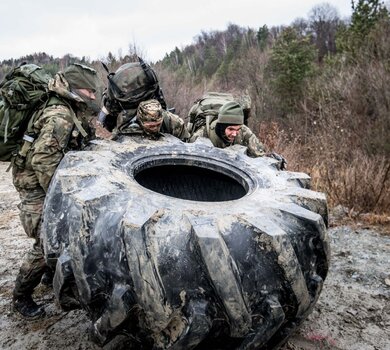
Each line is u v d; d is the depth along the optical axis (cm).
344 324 305
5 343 276
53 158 249
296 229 196
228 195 271
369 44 1215
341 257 409
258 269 181
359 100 1029
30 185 271
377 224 490
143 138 280
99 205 189
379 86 993
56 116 250
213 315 175
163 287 172
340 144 830
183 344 173
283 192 220
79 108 268
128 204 186
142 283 171
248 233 183
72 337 281
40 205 276
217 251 170
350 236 458
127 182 208
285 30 1603
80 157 229
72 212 191
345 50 1343
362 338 291
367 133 882
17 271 379
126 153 251
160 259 173
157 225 178
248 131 409
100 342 195
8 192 639
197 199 282
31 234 279
